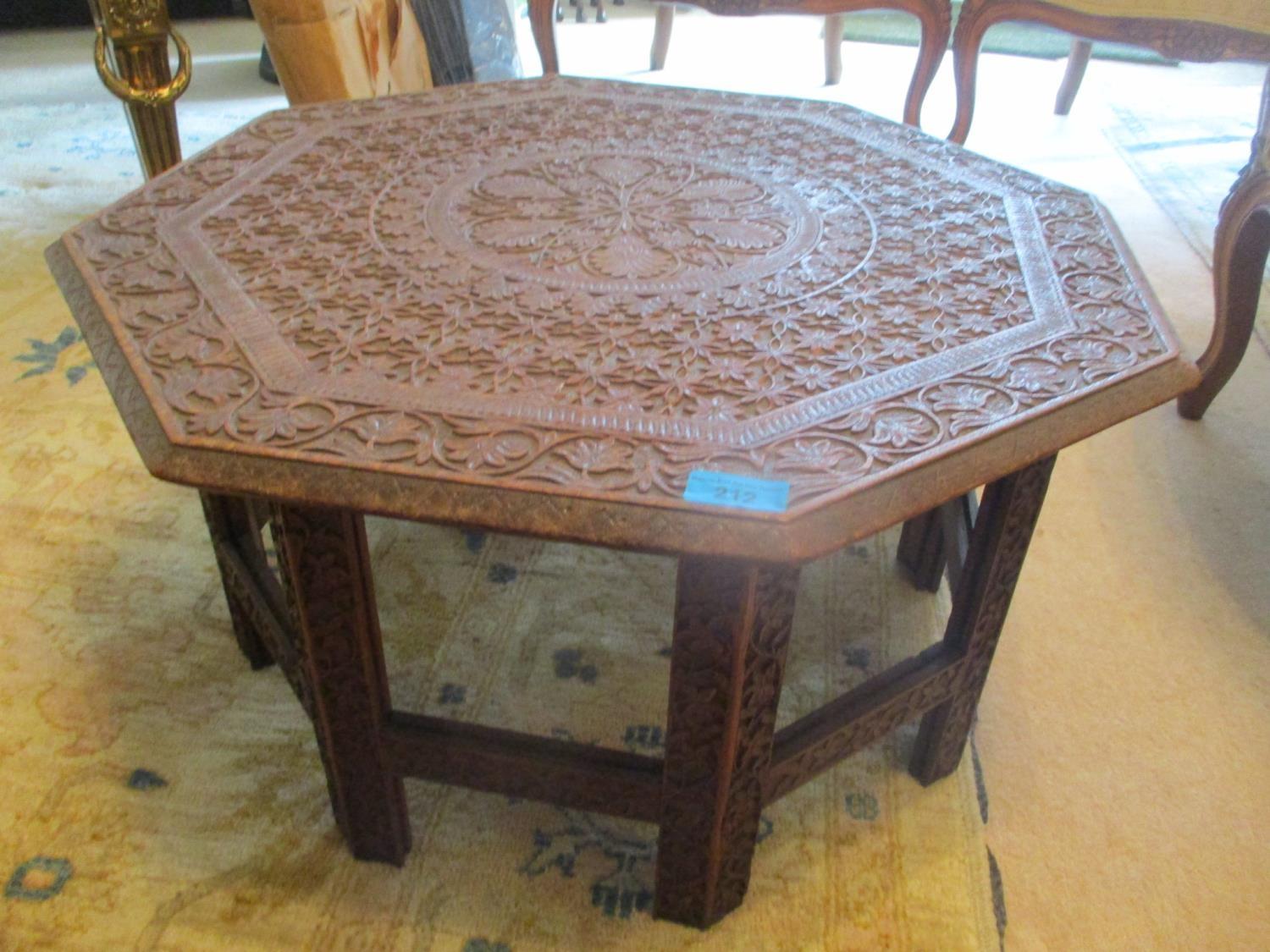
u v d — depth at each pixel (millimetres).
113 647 1258
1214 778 1167
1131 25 1705
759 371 788
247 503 1104
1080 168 2881
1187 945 993
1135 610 1410
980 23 1765
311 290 884
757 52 3865
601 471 676
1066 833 1099
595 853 1048
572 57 3742
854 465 690
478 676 1254
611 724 1198
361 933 960
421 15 2238
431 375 771
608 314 862
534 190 1100
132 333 812
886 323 862
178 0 3951
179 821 1053
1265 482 1687
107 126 2941
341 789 963
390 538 1469
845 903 1008
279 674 1237
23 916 952
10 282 2088
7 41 3691
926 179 1152
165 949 935
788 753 914
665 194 1101
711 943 968
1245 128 3215
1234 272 1658
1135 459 1739
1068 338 847
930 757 1104
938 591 1414
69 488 1523
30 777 1088
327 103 1307
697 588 735
